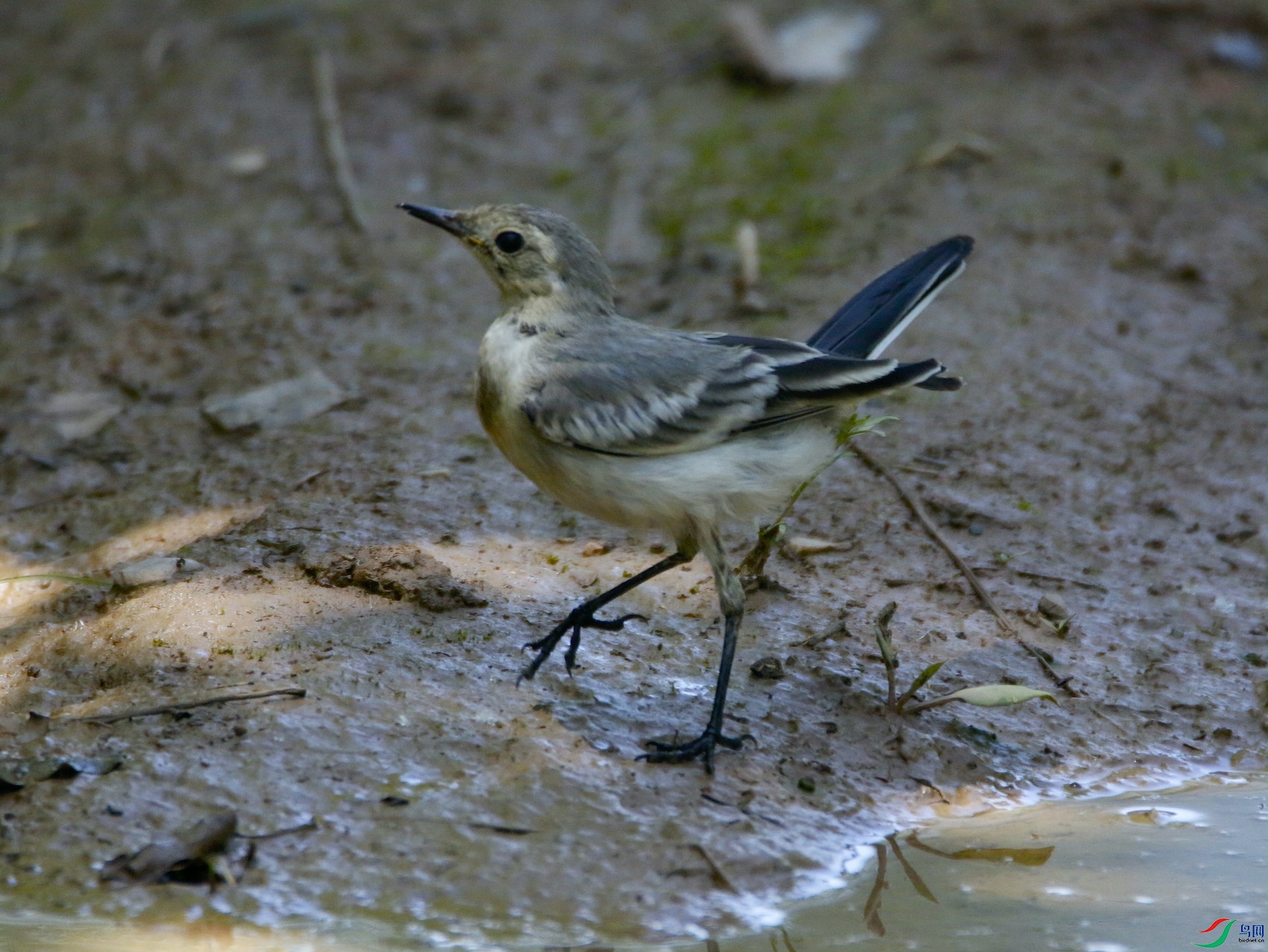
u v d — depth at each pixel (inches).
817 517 485.7
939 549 471.8
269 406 539.5
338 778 345.4
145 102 768.3
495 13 846.5
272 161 715.4
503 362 389.4
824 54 796.0
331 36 822.5
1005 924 319.6
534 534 471.8
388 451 514.3
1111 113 745.0
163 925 308.3
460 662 392.8
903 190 682.8
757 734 378.6
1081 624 440.8
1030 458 517.7
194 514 476.7
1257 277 625.0
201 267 639.8
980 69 785.6
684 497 369.1
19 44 830.5
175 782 340.5
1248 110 751.1
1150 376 565.0
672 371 372.8
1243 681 421.7
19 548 464.1
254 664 382.6
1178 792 379.9
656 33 832.3
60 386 557.9
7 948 298.7
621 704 384.5
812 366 374.3
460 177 704.4
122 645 394.0
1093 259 633.6
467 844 330.3
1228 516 493.7
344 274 633.0
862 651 418.3
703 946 311.3
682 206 679.7
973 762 381.7
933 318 594.2
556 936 310.3
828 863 339.6
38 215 682.8
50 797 336.2
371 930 309.6
